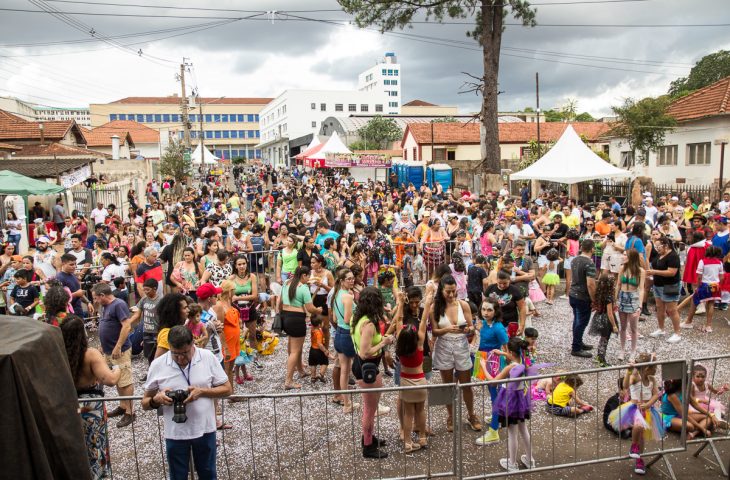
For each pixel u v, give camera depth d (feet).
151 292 24.84
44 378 9.92
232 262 33.68
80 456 10.48
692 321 33.76
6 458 9.30
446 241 41.39
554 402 22.26
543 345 30.07
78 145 114.32
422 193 73.92
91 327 33.96
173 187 122.93
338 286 22.61
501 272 24.18
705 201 55.31
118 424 22.26
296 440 20.63
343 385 22.63
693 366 18.89
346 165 110.52
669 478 18.25
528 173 57.72
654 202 68.13
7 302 31.53
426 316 19.74
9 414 9.29
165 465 19.39
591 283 27.32
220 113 400.26
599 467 18.93
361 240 38.91
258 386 25.49
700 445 20.03
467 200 62.80
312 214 52.95
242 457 19.53
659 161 88.58
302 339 25.02
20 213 59.16
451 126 136.26
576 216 46.80
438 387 16.99
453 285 20.21
